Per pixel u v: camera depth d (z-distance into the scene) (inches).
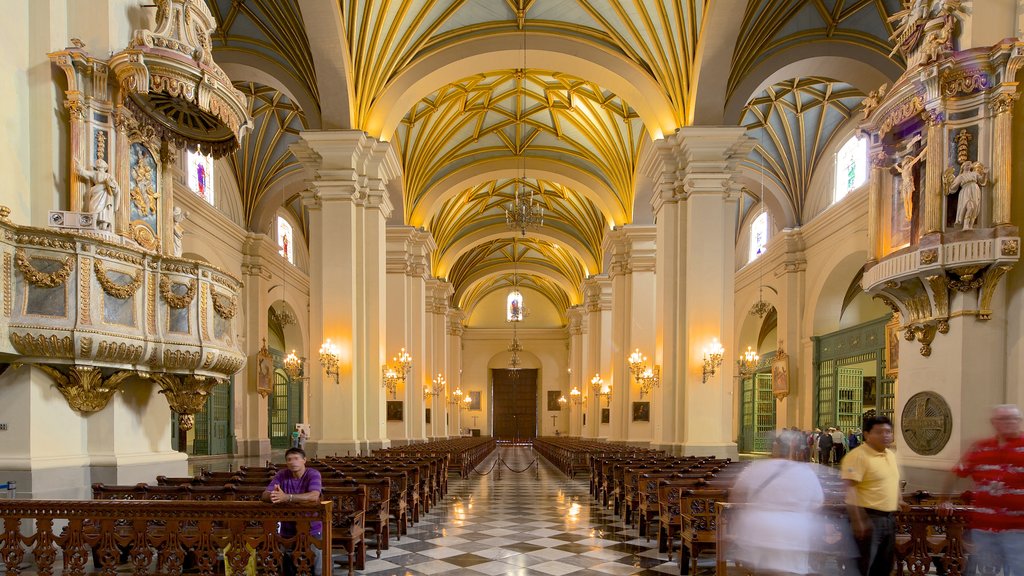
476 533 333.4
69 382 242.2
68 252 227.6
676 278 542.0
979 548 162.6
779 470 203.9
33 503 180.9
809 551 196.5
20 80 244.1
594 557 277.1
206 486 246.4
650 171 600.4
